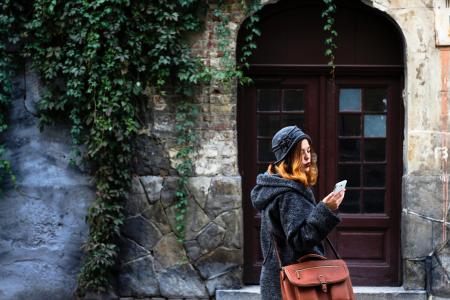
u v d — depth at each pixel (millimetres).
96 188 7242
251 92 7523
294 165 4055
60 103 7141
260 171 7527
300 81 7516
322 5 7402
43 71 7137
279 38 7445
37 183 7328
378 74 7434
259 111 7531
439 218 7035
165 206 7168
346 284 3996
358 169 7508
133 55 7000
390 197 7457
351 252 7492
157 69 7020
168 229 7168
